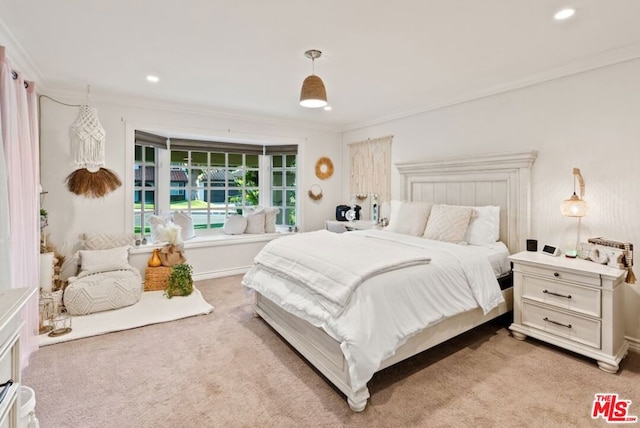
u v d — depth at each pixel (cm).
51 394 202
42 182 356
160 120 423
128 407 191
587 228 286
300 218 547
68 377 220
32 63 289
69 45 254
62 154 364
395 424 178
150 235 464
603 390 207
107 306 329
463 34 234
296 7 199
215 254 478
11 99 219
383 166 494
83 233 378
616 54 262
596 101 279
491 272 276
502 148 347
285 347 265
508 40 243
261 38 241
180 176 512
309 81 236
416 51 262
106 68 303
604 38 240
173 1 194
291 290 251
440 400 198
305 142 542
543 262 262
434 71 306
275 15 209
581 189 287
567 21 216
